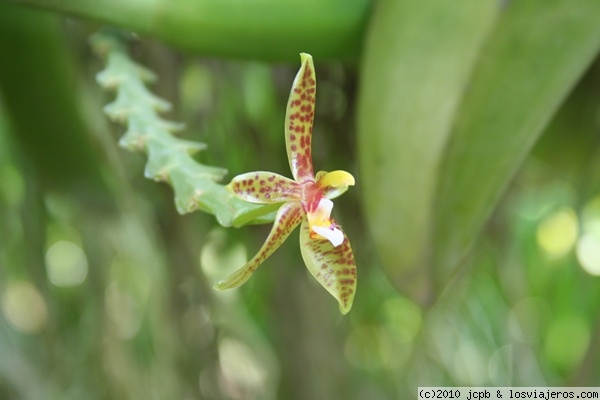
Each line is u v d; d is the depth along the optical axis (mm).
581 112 425
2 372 457
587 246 609
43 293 469
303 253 280
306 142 274
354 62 356
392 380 587
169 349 499
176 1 336
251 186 269
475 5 332
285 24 338
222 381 497
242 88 461
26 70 368
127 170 443
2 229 475
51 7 334
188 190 283
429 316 575
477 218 340
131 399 504
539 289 649
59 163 393
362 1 342
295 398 501
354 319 568
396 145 338
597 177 465
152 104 323
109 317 511
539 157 460
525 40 332
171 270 474
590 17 331
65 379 492
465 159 338
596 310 594
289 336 500
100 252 500
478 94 335
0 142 450
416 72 335
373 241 342
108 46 344
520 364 585
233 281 263
